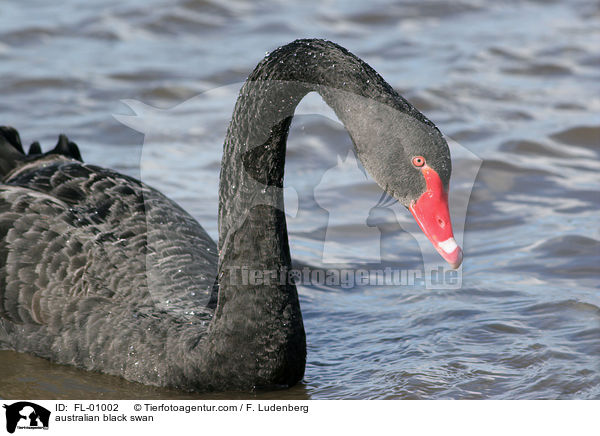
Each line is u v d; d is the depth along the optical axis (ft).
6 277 32.30
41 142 47.62
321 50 26.18
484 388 28.43
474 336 32.17
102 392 29.55
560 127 49.06
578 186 44.29
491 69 56.34
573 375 28.76
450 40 61.05
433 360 30.53
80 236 32.53
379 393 28.58
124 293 31.42
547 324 32.63
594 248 38.55
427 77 54.95
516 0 68.23
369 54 58.65
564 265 37.45
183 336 29.55
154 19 64.13
